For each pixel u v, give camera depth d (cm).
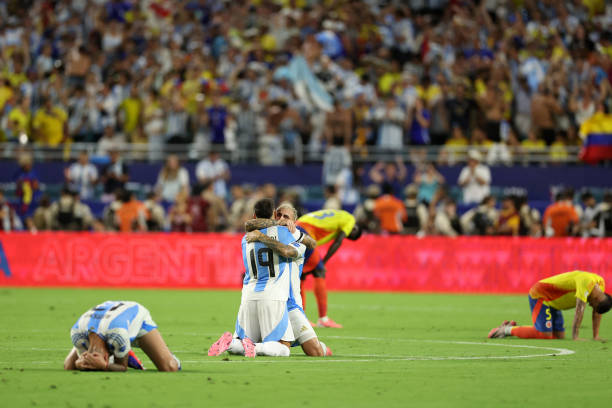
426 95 10231
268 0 12031
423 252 8269
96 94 10562
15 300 7000
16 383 2712
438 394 2584
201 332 4734
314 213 5147
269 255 3544
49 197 9625
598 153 9581
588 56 10706
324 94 10119
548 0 11756
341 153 9581
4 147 10131
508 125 10319
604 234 8425
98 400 2422
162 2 11988
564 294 4353
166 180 9469
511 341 4341
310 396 2534
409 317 5856
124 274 8438
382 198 8656
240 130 10069
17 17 11838
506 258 8119
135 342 3011
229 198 9788
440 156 9850
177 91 10088
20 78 11025
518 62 10725
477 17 11462
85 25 11781
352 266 8369
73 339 3005
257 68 10662
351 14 11556
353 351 3850
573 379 2919
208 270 8388
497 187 9694
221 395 2533
